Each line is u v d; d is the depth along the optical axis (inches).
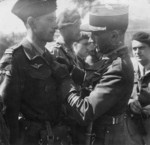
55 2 91.7
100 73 92.7
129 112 111.0
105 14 91.4
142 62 111.7
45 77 91.0
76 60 111.8
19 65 89.1
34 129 91.7
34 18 90.4
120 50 92.8
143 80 111.3
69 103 91.3
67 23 115.3
